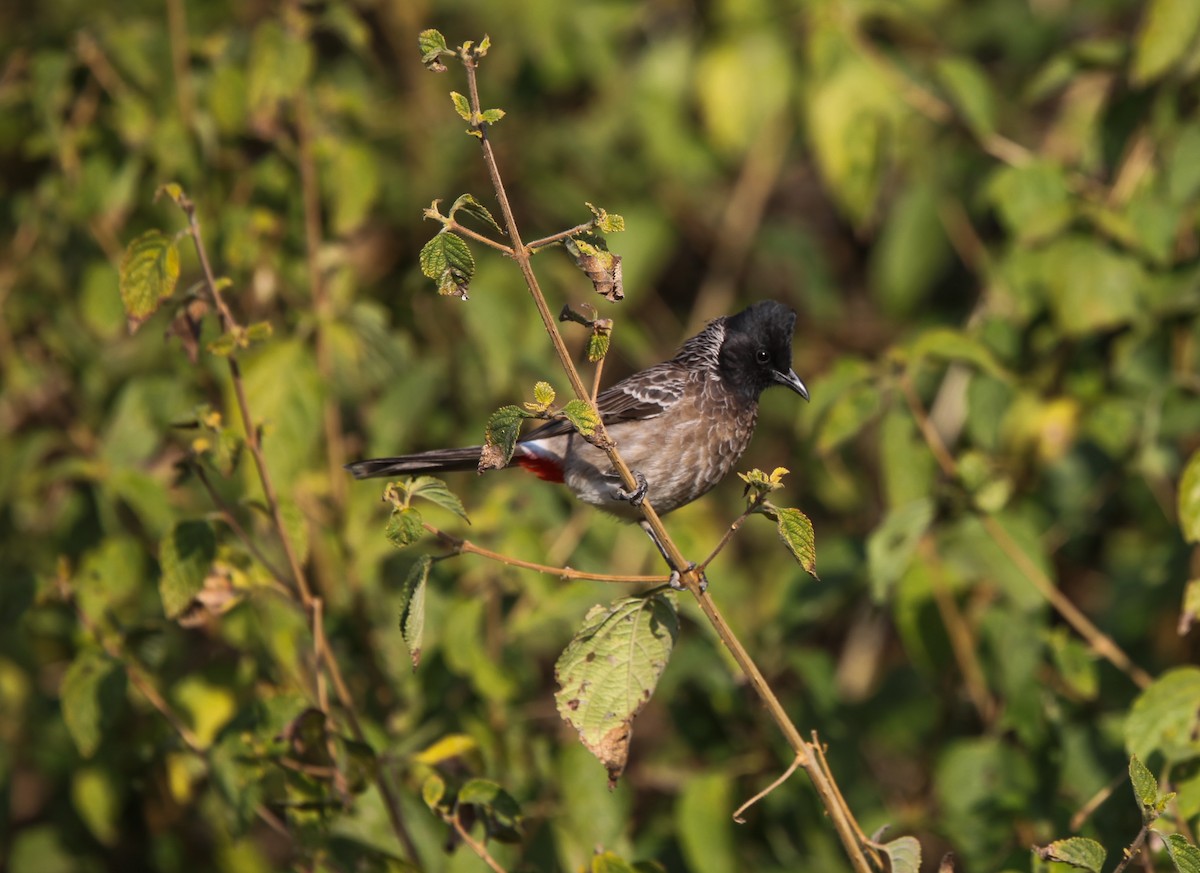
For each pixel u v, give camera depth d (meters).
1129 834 8.99
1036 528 11.27
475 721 9.87
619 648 6.97
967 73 11.48
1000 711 10.41
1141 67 10.36
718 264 14.68
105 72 11.28
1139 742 7.93
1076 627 9.96
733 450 9.80
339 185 10.97
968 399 10.45
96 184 11.25
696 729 10.62
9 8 14.87
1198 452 8.36
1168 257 10.63
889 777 12.84
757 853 10.16
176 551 8.17
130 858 12.34
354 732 8.43
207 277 7.89
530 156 13.52
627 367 14.01
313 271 10.79
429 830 9.30
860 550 10.93
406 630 6.73
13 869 12.02
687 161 13.89
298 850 8.17
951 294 14.64
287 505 8.27
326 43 13.75
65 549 11.39
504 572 9.80
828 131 12.12
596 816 9.23
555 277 12.61
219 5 13.47
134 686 9.70
